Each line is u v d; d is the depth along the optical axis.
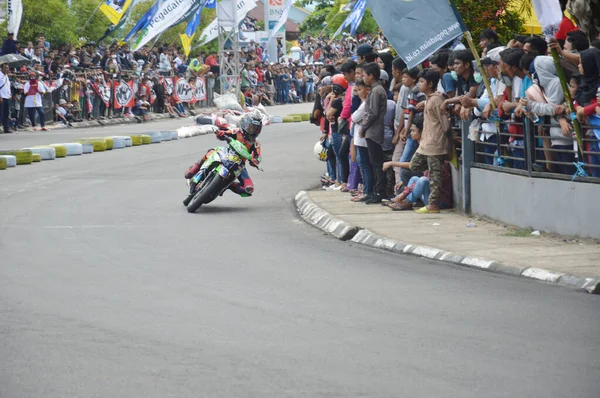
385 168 17.83
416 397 7.55
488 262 12.66
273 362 8.49
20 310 10.45
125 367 8.38
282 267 12.95
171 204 19.34
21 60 36.69
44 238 15.23
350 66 19.28
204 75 52.50
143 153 30.53
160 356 8.70
